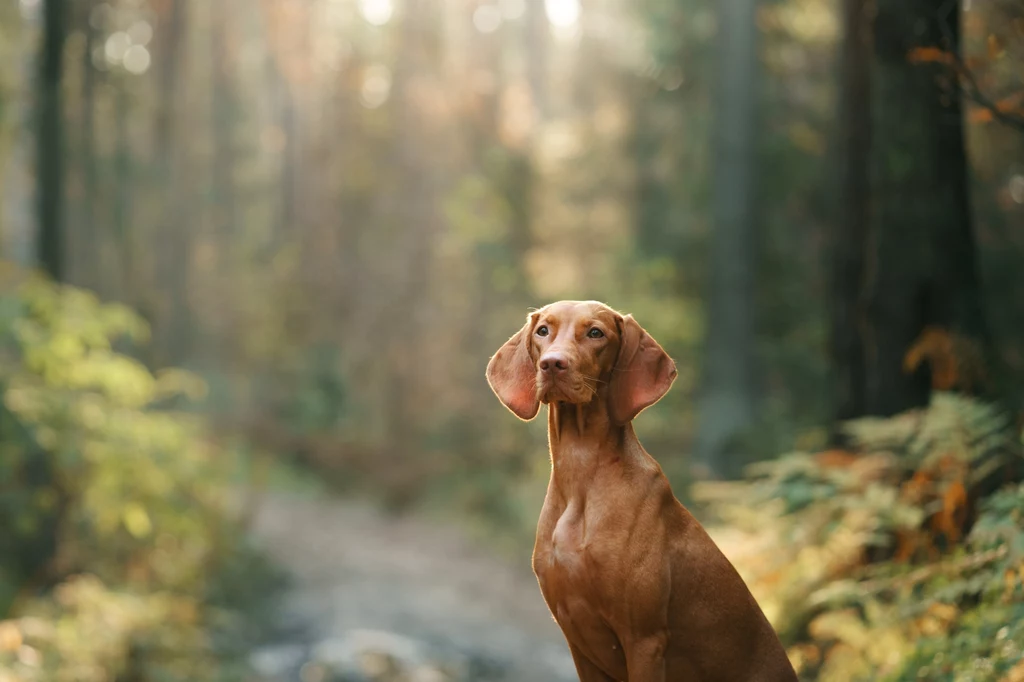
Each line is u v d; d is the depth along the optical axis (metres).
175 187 37.03
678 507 2.99
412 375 28.33
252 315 35.66
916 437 6.16
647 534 2.85
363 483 23.53
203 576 12.55
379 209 32.59
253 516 16.97
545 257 24.92
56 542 10.79
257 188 46.00
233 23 43.56
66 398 9.59
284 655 11.44
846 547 6.07
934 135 6.70
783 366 18.36
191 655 9.78
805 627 6.13
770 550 6.31
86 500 10.59
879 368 6.91
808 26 18.64
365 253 32.28
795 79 19.06
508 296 27.38
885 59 6.77
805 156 18.30
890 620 5.17
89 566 11.08
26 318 9.53
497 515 20.25
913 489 5.71
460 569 16.73
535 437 22.69
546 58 43.47
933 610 4.90
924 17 6.52
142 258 34.66
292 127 42.09
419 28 34.22
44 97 13.62
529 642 12.87
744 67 17.86
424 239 31.44
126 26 33.97
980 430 5.54
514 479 21.52
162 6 34.94
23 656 7.51
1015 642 4.01
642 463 2.94
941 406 5.63
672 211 20.78
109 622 8.91
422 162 32.47
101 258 31.70
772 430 16.62
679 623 2.93
